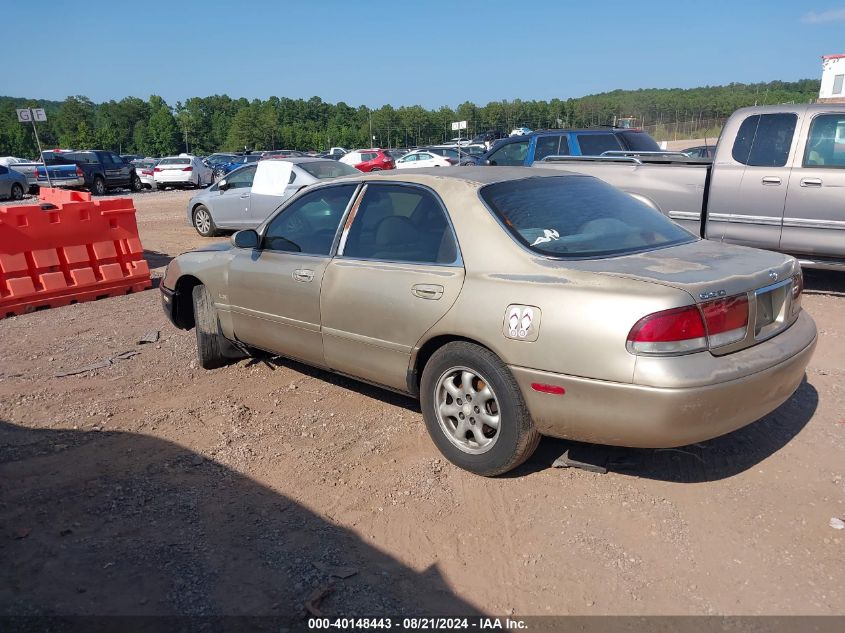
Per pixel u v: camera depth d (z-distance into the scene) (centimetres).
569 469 389
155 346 652
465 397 377
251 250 512
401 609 284
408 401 495
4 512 361
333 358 452
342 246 444
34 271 811
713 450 407
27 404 512
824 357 560
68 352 641
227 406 494
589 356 320
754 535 325
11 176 2512
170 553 323
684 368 307
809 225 713
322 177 1243
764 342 345
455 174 424
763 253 382
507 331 344
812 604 279
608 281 327
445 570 308
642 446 326
